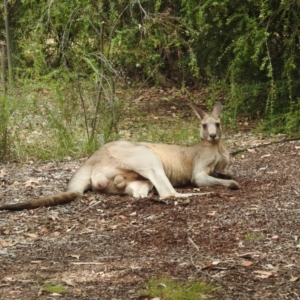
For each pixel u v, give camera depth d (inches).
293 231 359.3
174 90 875.4
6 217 396.2
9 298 283.4
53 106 598.2
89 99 601.3
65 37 618.2
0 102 561.0
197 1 665.6
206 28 684.7
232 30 684.1
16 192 454.6
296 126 636.7
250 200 411.8
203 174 448.8
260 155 545.3
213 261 320.8
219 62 709.3
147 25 622.2
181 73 875.4
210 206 402.0
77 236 365.1
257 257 325.1
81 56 590.6
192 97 798.5
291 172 480.7
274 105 677.3
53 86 580.4
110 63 599.5
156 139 620.4
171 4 724.0
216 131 450.6
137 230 369.7
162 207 404.2
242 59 652.1
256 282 295.7
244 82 706.2
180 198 418.0
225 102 737.6
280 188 435.2
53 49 678.5
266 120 670.5
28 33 780.6
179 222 377.7
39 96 609.3
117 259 328.5
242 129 677.9
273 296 281.3
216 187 445.7
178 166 452.1
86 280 302.2
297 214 384.2
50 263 325.1
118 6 675.4
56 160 558.6
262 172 487.2
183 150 457.7
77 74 583.5
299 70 679.7
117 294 285.7
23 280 303.3
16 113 590.6
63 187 464.8
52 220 390.3
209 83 769.6
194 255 330.3
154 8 691.4
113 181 431.5
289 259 321.7
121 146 439.8
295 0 626.2
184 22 669.3
